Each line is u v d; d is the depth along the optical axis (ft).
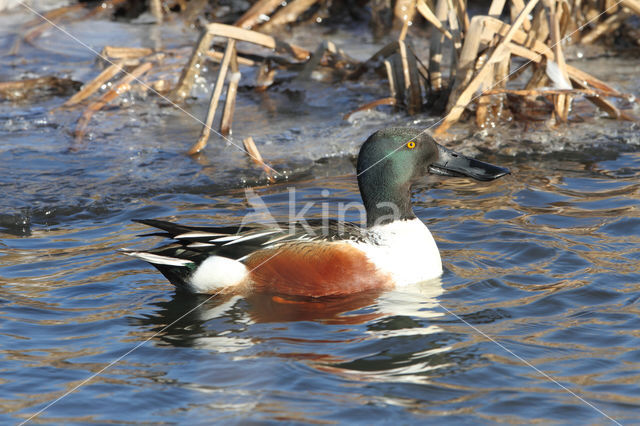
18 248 35.14
